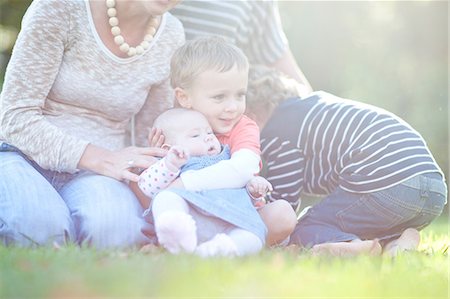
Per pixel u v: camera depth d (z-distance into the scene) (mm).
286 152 4008
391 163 3834
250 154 3510
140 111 3980
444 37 8898
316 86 8797
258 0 4531
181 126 3551
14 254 2859
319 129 3982
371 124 3934
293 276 2629
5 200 3398
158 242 3420
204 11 4352
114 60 3688
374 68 8930
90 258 2762
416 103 8930
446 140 8828
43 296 2318
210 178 3371
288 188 4012
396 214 3855
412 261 3109
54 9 3561
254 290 2432
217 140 3566
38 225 3355
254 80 4145
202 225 3320
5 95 3596
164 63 3855
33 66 3570
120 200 3463
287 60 4770
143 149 3543
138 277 2465
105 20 3654
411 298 2555
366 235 3930
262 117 4094
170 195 3268
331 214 3914
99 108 3758
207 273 2562
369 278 2656
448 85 8898
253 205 3520
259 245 3283
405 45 8953
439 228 5984
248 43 4625
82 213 3422
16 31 8961
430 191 3861
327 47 8812
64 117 3717
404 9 8945
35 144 3539
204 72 3580
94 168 3541
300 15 8734
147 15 3686
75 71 3660
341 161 3922
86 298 2311
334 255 3357
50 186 3502
